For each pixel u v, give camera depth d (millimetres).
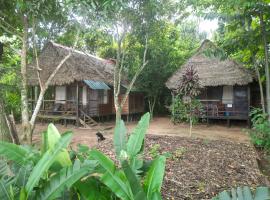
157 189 2301
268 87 9289
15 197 2363
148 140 8836
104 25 6977
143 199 2133
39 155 2904
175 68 21016
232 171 6016
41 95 7641
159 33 11258
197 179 5344
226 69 15711
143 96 21750
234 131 13602
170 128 14656
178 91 12023
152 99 22438
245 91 16266
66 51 16016
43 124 15914
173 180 5168
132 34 10789
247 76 14891
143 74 19172
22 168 2689
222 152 7594
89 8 6070
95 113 17156
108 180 2314
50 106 17109
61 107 16781
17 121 15125
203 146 8227
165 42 18688
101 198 2498
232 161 6754
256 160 7223
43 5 6594
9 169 2895
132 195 2174
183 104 12336
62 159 2750
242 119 15609
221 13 9336
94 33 7402
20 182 2561
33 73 15578
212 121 16953
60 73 15562
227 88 16750
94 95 17484
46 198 2242
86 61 17438
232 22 9445
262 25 8953
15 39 8969
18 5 6238
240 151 7898
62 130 13953
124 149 3209
